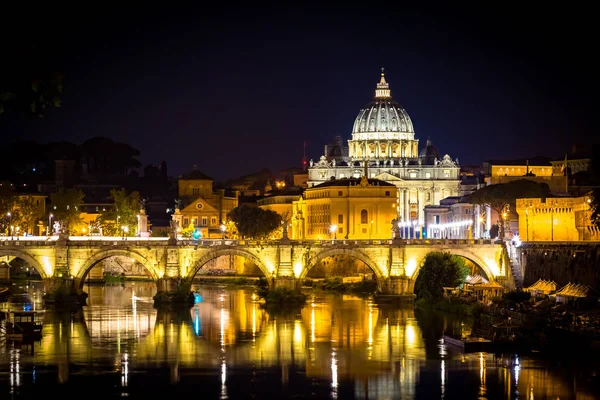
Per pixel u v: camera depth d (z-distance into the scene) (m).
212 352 152.38
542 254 196.88
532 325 154.12
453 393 121.38
